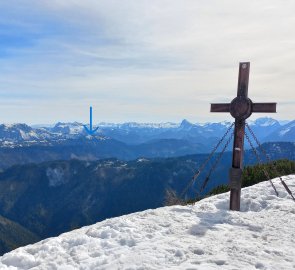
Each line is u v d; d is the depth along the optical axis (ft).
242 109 45.50
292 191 53.06
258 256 25.14
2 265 27.84
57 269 25.49
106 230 32.86
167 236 30.68
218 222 36.29
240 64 46.29
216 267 22.44
